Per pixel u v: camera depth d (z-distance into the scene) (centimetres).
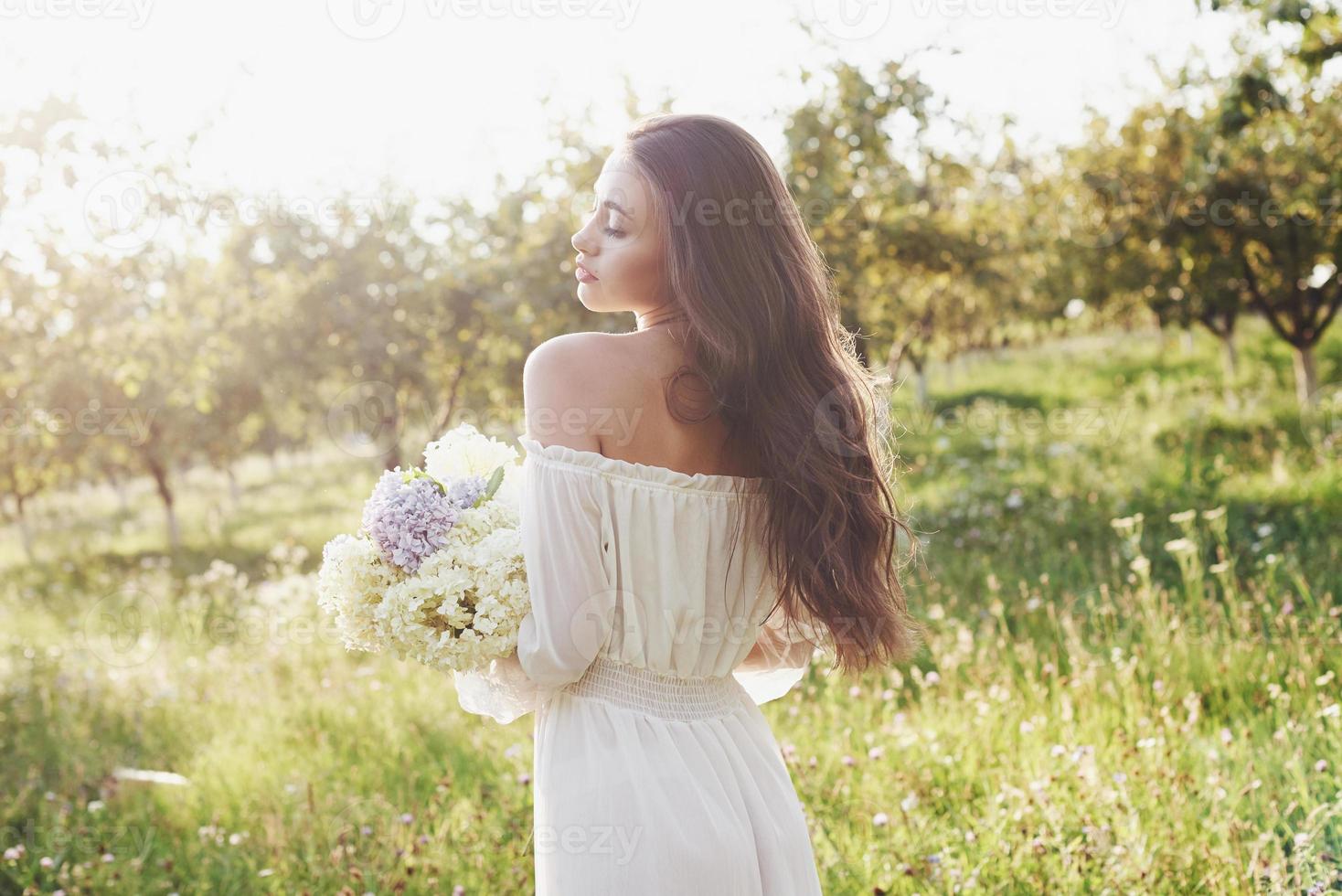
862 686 397
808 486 171
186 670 599
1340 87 836
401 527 172
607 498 161
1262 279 1038
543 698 179
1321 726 313
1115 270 1076
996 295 1160
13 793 417
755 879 169
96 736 504
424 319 965
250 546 1356
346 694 495
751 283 167
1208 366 1467
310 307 970
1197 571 433
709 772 171
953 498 798
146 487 2773
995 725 344
